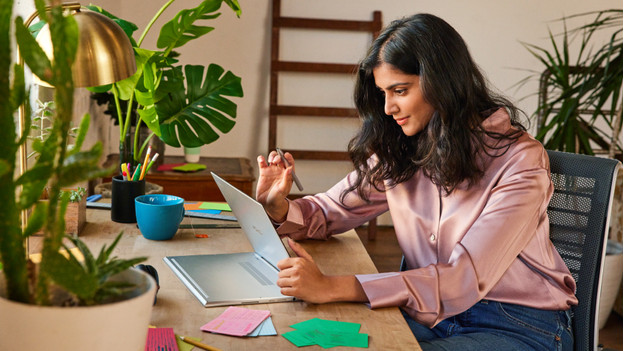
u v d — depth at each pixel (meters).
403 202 1.51
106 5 3.32
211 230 1.61
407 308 1.21
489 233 1.26
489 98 1.47
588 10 4.28
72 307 0.59
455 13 4.24
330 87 4.23
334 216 1.61
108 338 0.61
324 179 4.34
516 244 1.28
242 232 1.61
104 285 0.67
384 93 1.54
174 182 2.92
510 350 1.25
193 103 2.45
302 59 4.18
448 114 1.36
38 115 1.82
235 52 4.11
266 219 1.24
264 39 4.12
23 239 0.64
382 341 1.02
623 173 2.89
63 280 0.59
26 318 0.59
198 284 1.20
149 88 1.97
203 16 2.17
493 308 1.34
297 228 1.57
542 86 3.78
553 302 1.35
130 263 0.67
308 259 1.21
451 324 1.36
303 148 4.29
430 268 1.24
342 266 1.39
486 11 4.25
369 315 1.13
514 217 1.28
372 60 1.42
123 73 1.30
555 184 1.49
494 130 1.39
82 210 1.54
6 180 0.60
